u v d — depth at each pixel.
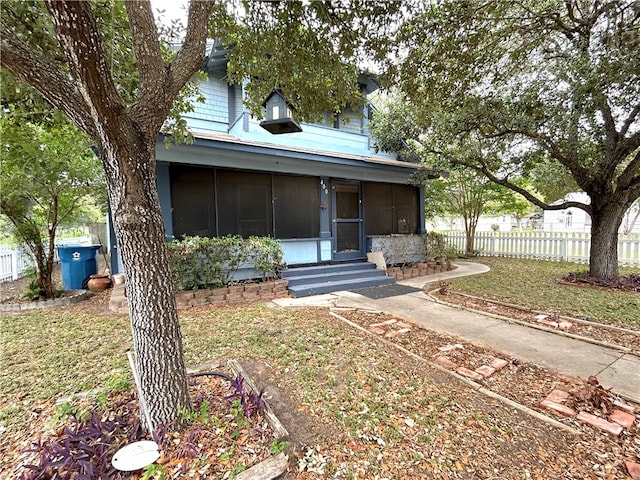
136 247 1.88
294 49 3.51
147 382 1.97
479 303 5.43
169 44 3.95
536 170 8.70
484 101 5.73
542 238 10.50
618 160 5.95
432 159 8.05
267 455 1.81
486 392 2.59
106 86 1.53
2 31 1.49
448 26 4.20
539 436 2.08
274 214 7.12
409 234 9.09
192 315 4.72
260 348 3.44
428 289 6.61
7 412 2.34
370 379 2.77
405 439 2.04
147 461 1.66
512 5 4.52
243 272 6.26
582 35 5.05
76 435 1.82
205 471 1.67
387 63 4.15
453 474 1.76
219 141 5.69
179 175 6.01
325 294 6.21
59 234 9.47
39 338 3.85
